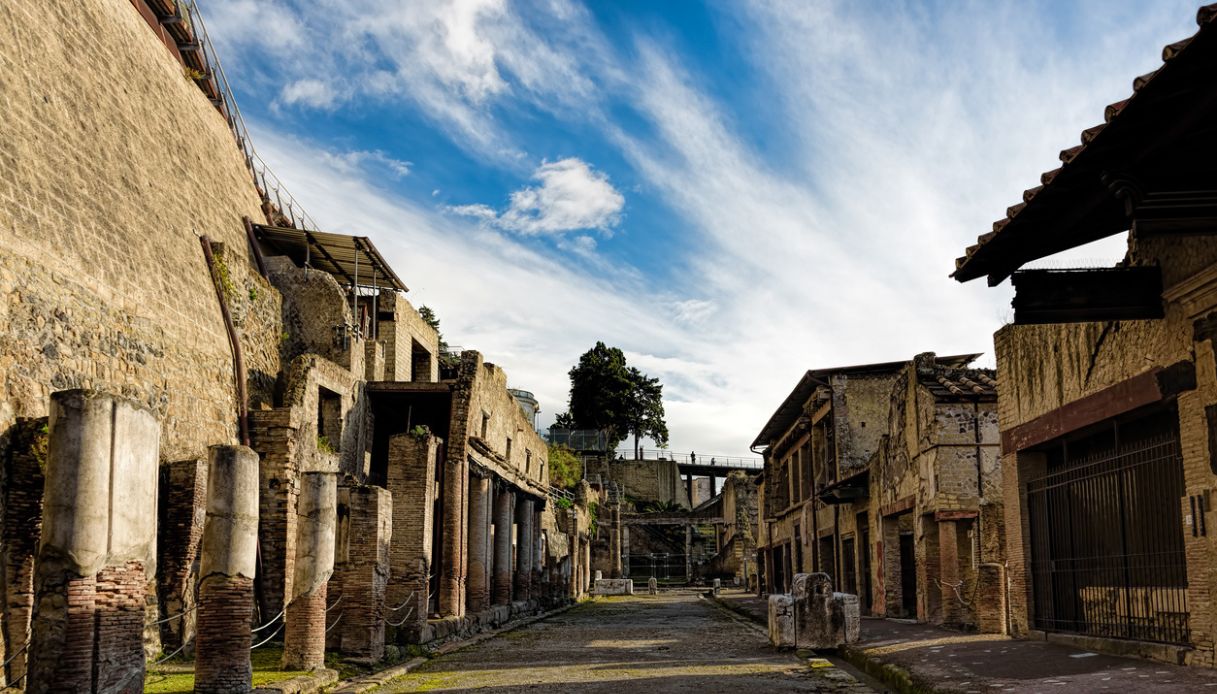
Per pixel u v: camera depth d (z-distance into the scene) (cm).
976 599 2003
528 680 1523
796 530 4116
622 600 5181
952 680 1209
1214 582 1098
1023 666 1278
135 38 2119
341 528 1717
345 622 1681
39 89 1577
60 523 971
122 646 1023
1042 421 1554
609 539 7144
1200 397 1113
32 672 959
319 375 2225
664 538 8450
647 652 1986
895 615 2605
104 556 993
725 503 7825
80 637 973
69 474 980
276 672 1420
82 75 1777
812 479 3703
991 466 2148
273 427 2000
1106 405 1342
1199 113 799
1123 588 1363
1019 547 1638
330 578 1667
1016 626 1652
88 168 1669
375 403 2694
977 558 2136
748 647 2058
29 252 1392
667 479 9194
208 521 1245
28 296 1366
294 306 2466
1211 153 880
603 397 9419
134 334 1659
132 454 1041
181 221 2053
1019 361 1648
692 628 2762
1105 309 1145
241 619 1238
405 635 2055
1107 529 1416
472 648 2184
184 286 1925
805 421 3762
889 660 1502
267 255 2680
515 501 3691
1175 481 1252
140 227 1814
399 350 2909
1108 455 1421
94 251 1595
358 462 2484
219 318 2045
